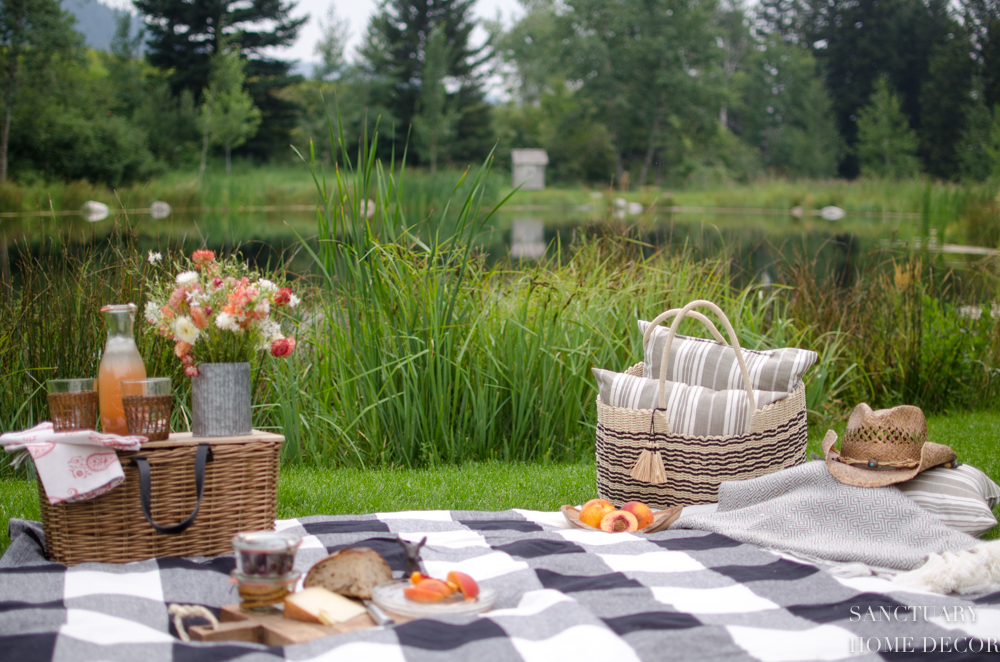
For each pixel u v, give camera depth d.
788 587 2.05
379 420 4.19
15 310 4.32
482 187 4.17
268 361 4.38
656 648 1.62
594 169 44.94
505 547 2.37
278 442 2.48
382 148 40.78
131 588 2.01
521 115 50.75
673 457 2.93
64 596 1.93
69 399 2.24
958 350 5.52
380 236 4.27
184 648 1.62
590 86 42.34
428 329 4.12
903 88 48.28
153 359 4.00
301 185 30.28
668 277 5.29
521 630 1.69
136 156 27.47
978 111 38.75
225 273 3.01
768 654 1.62
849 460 2.81
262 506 2.47
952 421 5.16
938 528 2.46
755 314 5.41
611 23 41.94
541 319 4.36
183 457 2.32
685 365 3.16
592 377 4.47
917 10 48.22
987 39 41.09
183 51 37.75
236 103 33.47
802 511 2.57
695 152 43.28
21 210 21.33
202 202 26.97
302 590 1.90
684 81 41.09
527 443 4.26
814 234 18.66
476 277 4.51
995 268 8.41
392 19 42.59
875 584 2.11
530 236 17.62
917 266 6.19
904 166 41.06
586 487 3.62
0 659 1.56
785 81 49.78
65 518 2.21
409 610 1.78
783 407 2.95
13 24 24.05
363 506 3.29
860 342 5.66
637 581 2.07
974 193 20.00
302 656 1.56
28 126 24.95
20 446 2.20
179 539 2.33
